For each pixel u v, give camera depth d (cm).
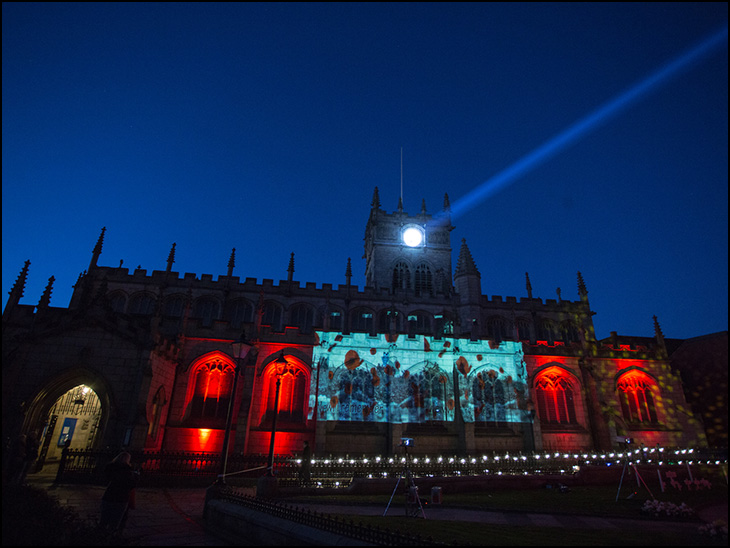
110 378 2703
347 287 6019
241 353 1867
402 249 7269
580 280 6412
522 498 1927
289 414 3562
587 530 1161
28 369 2581
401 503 1820
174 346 3316
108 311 2819
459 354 3897
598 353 4269
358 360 3750
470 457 3353
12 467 1452
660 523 1280
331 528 944
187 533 1293
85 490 2031
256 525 1142
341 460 3016
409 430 3628
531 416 3809
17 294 3028
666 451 3681
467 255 6288
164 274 5541
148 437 2895
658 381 4241
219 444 3297
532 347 4112
